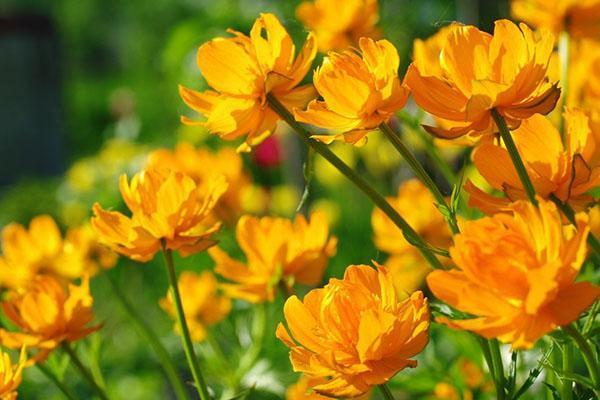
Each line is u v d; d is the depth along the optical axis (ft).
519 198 2.99
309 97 3.20
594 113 3.21
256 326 4.10
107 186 11.04
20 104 16.98
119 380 6.44
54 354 3.66
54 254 4.04
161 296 8.19
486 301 2.75
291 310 2.98
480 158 3.03
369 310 2.90
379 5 4.42
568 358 3.09
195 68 9.23
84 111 26.94
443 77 3.07
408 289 4.26
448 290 2.76
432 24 3.10
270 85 3.15
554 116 3.84
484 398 3.76
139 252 3.29
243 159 10.48
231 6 8.95
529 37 2.95
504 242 2.76
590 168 3.01
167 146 12.17
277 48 3.20
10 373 3.23
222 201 4.60
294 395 3.93
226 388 4.10
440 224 4.24
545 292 2.72
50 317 3.47
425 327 2.94
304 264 3.64
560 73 3.77
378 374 2.94
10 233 4.04
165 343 5.44
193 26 9.08
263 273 3.64
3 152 16.87
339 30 4.09
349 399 2.94
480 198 3.03
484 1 4.91
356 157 7.41
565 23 3.78
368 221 7.82
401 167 6.95
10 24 16.72
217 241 3.30
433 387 3.83
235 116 3.19
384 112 3.05
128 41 40.01
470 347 3.84
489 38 2.99
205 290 4.12
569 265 2.75
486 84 2.92
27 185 12.39
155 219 3.25
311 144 3.15
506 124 2.97
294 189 8.61
